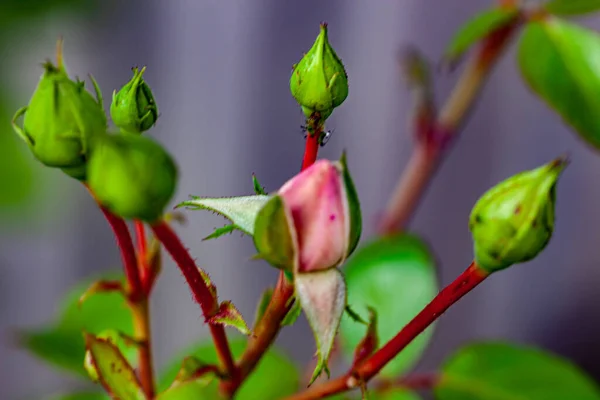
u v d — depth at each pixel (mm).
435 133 425
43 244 684
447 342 656
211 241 664
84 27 588
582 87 382
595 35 384
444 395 383
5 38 538
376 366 306
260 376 391
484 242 295
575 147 596
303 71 299
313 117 301
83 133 287
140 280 320
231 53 629
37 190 590
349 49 608
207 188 662
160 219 284
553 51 384
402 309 390
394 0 594
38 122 287
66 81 287
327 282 286
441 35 595
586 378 381
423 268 393
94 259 709
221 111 645
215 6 619
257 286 684
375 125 623
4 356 727
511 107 608
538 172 292
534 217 292
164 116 651
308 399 311
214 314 297
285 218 283
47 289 719
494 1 546
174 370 382
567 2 381
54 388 735
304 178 285
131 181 277
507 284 638
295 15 609
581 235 612
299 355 663
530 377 381
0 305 719
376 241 398
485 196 296
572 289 626
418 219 653
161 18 623
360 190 639
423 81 421
